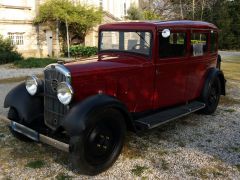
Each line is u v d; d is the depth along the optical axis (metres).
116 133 4.41
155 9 41.38
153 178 4.20
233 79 11.55
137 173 4.32
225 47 30.88
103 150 4.27
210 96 6.81
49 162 4.61
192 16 33.66
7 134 5.65
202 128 6.07
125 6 32.25
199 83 6.52
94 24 22.27
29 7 20.83
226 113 7.09
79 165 4.05
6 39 18.33
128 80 4.98
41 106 5.03
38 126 4.96
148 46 5.25
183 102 6.18
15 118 5.09
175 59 5.66
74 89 4.34
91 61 4.97
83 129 3.88
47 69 4.62
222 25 30.69
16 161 4.63
